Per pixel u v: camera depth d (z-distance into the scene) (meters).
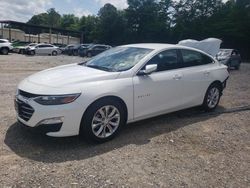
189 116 6.18
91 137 4.37
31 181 3.34
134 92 4.75
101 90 4.36
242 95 9.11
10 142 4.38
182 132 5.21
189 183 3.49
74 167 3.71
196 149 4.50
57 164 3.77
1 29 55.94
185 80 5.62
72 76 4.50
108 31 69.25
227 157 4.28
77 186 3.28
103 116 4.46
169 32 60.88
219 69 6.57
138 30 66.50
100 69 4.95
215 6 56.66
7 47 30.86
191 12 57.62
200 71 6.04
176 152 4.34
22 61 21.52
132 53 5.34
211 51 11.88
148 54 5.18
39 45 35.84
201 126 5.60
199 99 6.15
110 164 3.84
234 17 50.31
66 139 4.59
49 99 4.04
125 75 4.74
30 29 64.56
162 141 4.74
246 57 49.38
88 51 36.06
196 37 55.59
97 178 3.47
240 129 5.56
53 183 3.32
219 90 6.68
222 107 7.23
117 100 4.60
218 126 5.66
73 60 26.30
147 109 5.04
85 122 4.27
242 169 3.93
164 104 5.31
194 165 3.96
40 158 3.91
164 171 3.74
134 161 3.96
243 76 15.64
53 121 4.05
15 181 3.32
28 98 4.19
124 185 3.36
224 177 3.69
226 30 50.19
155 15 64.50
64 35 77.31
